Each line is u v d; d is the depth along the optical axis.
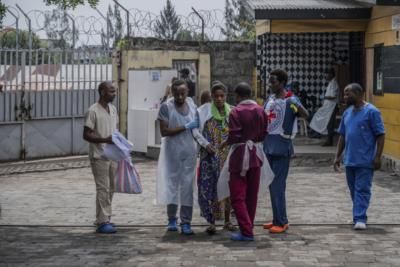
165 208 11.27
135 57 18.50
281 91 9.45
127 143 9.71
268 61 20.34
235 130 8.95
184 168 9.47
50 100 16.97
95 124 9.59
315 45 20.36
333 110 17.73
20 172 15.42
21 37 16.84
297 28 16.70
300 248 8.57
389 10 14.79
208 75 19.89
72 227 9.97
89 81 17.62
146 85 18.58
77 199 12.17
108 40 17.94
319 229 9.61
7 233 9.59
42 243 8.99
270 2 16.83
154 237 9.30
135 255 8.32
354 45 19.56
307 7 16.17
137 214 10.83
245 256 8.21
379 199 11.72
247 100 9.16
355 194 9.70
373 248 8.54
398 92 14.35
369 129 9.61
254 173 9.07
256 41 20.28
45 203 11.80
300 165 15.80
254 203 9.15
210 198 9.38
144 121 17.95
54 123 17.08
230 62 20.28
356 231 9.46
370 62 16.22
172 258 8.16
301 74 20.41
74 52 17.34
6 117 16.28
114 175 9.78
